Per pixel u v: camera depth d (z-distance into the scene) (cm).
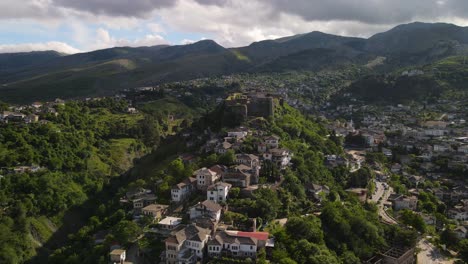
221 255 17562
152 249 18862
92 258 19988
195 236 17800
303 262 17762
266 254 17862
